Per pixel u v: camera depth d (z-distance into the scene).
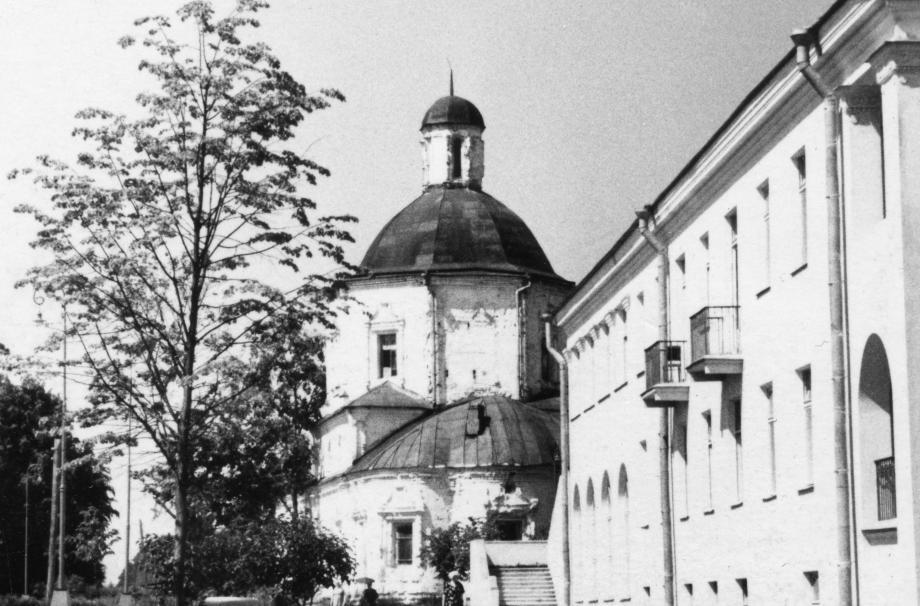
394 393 103.38
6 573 111.50
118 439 41.22
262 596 75.75
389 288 104.94
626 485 56.56
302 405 102.69
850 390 32.09
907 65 29.06
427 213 108.19
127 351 41.16
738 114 38.50
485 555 74.06
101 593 110.12
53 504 84.88
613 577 57.84
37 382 41.16
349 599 96.56
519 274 104.88
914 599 28.48
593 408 61.88
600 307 60.22
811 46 32.72
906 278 28.94
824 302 34.25
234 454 44.22
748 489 40.06
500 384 104.00
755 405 39.44
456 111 110.31
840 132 32.50
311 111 42.06
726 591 42.00
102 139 41.09
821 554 34.62
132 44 41.50
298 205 42.00
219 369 41.00
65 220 40.97
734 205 41.00
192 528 48.34
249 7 42.16
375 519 96.69
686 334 46.47
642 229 48.66
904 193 29.05
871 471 31.56
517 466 95.69
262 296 41.78
